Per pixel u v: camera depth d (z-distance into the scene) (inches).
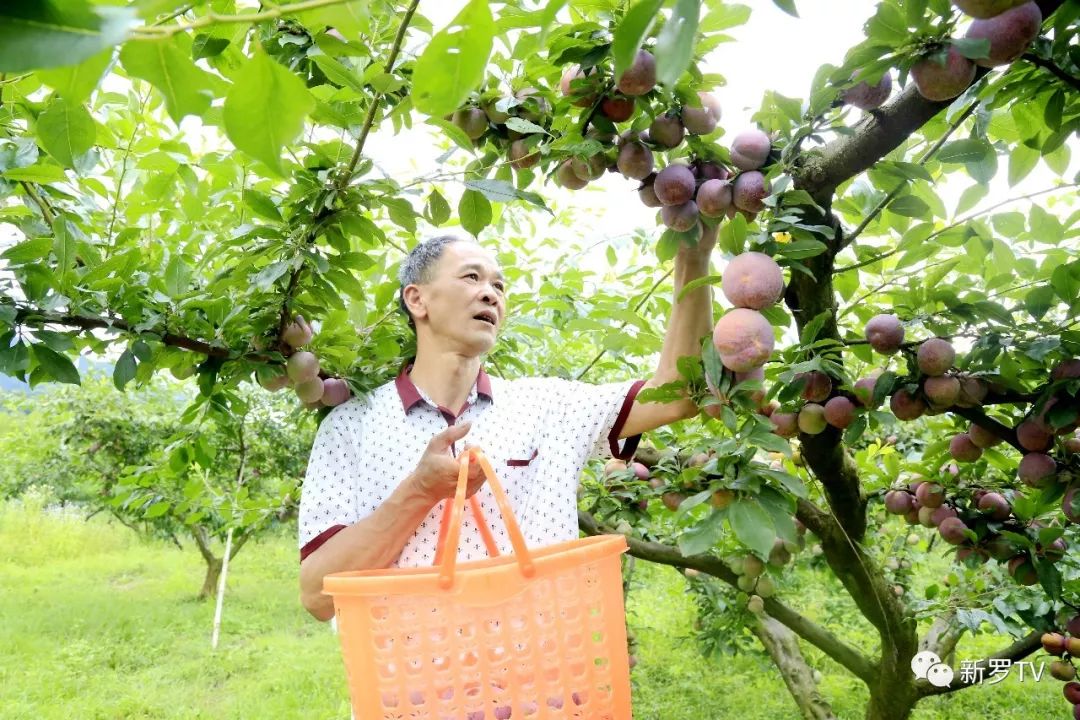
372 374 75.9
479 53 19.8
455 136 51.8
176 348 66.6
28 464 373.7
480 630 38.0
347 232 61.7
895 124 52.1
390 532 50.9
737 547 107.8
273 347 68.2
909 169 55.1
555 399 64.6
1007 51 40.4
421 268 63.9
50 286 58.2
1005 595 100.9
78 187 79.4
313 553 57.2
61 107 33.2
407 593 37.9
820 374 65.4
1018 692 175.3
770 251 49.9
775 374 60.1
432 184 63.6
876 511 152.0
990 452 80.9
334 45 52.7
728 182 53.1
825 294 67.0
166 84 19.8
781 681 198.4
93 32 14.4
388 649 38.9
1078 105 52.1
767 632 143.6
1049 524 86.9
